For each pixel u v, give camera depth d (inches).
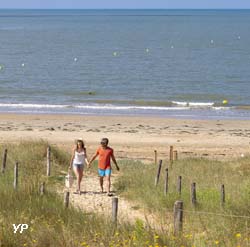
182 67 5428.2
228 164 1567.4
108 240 624.7
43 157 1466.5
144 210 919.0
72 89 3991.1
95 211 935.0
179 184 1053.2
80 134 2405.3
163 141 2297.0
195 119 2893.7
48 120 2785.4
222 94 3811.5
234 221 780.0
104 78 4598.9
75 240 634.2
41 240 634.2
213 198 964.0
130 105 3344.0
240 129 2623.0
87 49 7455.7
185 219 824.9
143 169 1430.9
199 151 2119.8
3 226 676.1
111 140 2290.8
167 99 3597.4
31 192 940.0
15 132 2422.5
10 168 1318.9
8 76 4680.1
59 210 814.5
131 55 6658.5
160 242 605.0
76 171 1149.7
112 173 1413.6
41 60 6077.8
